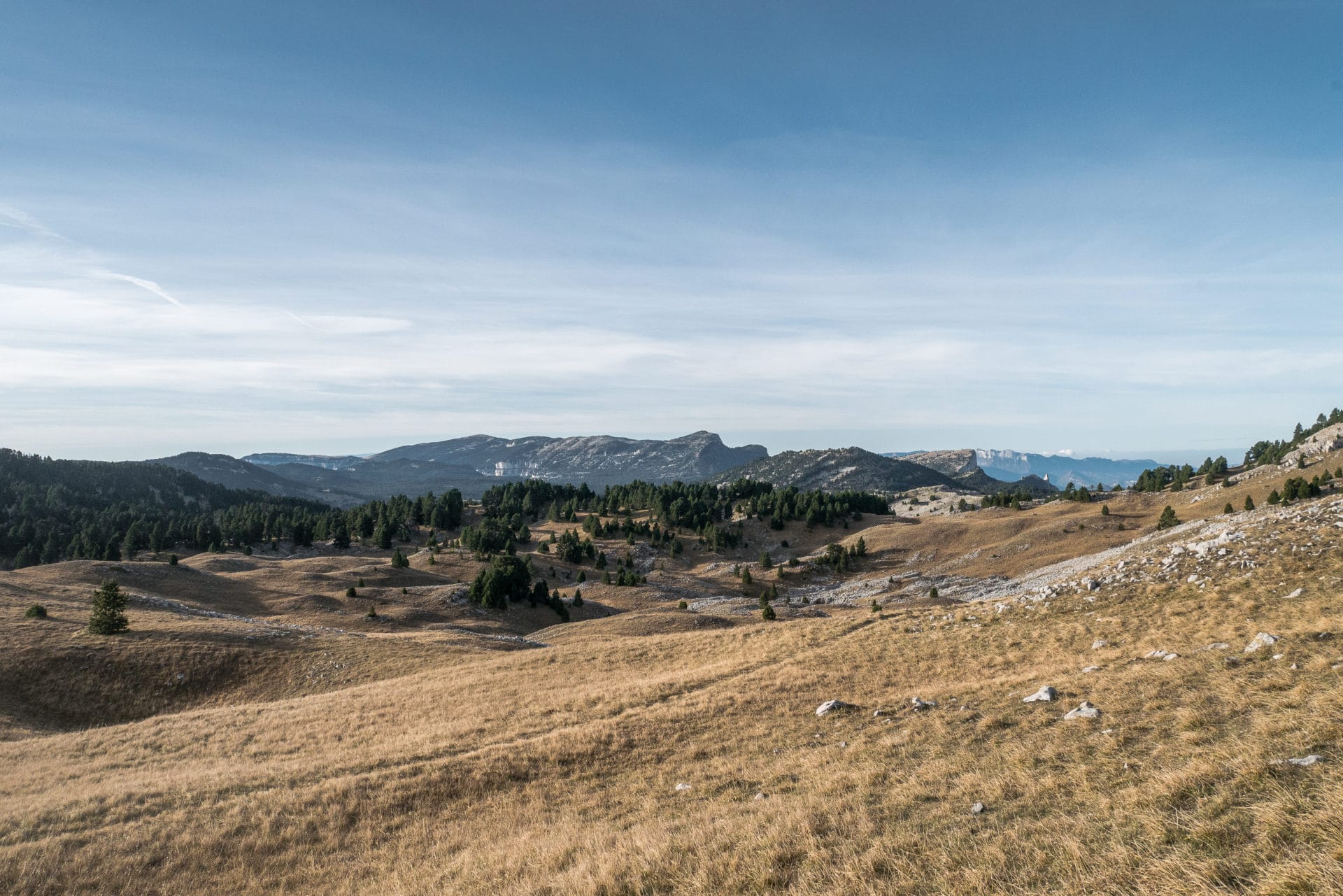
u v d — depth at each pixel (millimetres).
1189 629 25125
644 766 21453
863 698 25797
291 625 67875
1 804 21391
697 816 15516
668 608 121500
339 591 107000
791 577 161875
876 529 194625
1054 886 9203
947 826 12062
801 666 32438
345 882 15727
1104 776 12648
